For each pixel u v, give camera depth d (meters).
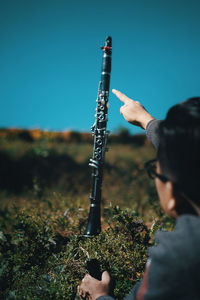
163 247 0.77
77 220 2.33
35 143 7.59
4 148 7.06
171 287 0.72
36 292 1.47
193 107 0.76
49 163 6.72
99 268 1.53
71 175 6.21
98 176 1.72
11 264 1.79
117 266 1.63
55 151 7.58
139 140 15.33
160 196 0.83
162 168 0.79
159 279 0.74
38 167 6.34
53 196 3.28
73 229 2.24
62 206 2.80
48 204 2.84
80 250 1.71
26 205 3.27
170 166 0.75
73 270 1.62
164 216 2.71
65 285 1.50
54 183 5.64
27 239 1.89
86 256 1.66
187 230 0.74
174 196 0.78
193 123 0.73
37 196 3.80
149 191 4.12
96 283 1.23
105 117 1.68
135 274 1.65
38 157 6.64
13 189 5.35
